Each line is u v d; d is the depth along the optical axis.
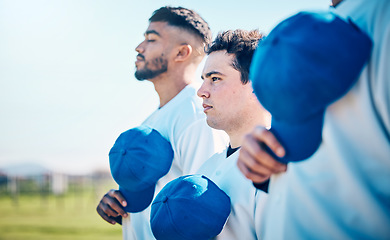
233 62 1.87
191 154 2.31
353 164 1.09
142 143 1.98
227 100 1.86
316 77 1.02
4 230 10.64
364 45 1.06
